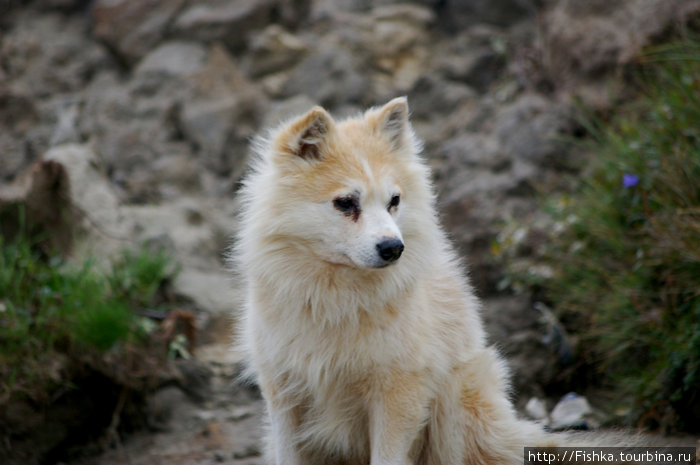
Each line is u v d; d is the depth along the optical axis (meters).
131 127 22.42
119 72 24.20
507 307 17.11
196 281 18.27
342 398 10.96
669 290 14.07
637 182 15.68
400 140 11.17
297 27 24.78
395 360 10.55
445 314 11.51
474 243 18.72
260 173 11.26
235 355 16.75
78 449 14.54
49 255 17.58
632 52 19.44
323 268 10.48
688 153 15.09
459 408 11.44
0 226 17.77
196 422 15.12
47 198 17.97
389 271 10.47
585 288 15.95
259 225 10.70
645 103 17.52
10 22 25.38
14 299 15.04
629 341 14.50
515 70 22.53
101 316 14.80
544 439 11.84
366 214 10.28
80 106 22.08
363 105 22.98
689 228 13.84
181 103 22.78
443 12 25.33
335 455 11.86
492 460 11.52
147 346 15.59
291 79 23.56
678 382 13.27
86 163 18.94
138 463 14.04
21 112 22.59
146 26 24.02
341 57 23.41
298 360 10.73
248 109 22.81
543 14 22.67
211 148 22.12
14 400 13.97
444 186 20.44
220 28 23.83
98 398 15.00
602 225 16.05
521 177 19.62
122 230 18.52
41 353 14.42
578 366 15.50
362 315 10.51
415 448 11.66
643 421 13.49
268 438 12.33
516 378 15.53
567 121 20.09
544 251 17.23
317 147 10.58
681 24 18.86
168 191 21.06
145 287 16.84
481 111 22.09
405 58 24.28
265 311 10.80
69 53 24.47
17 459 13.86
